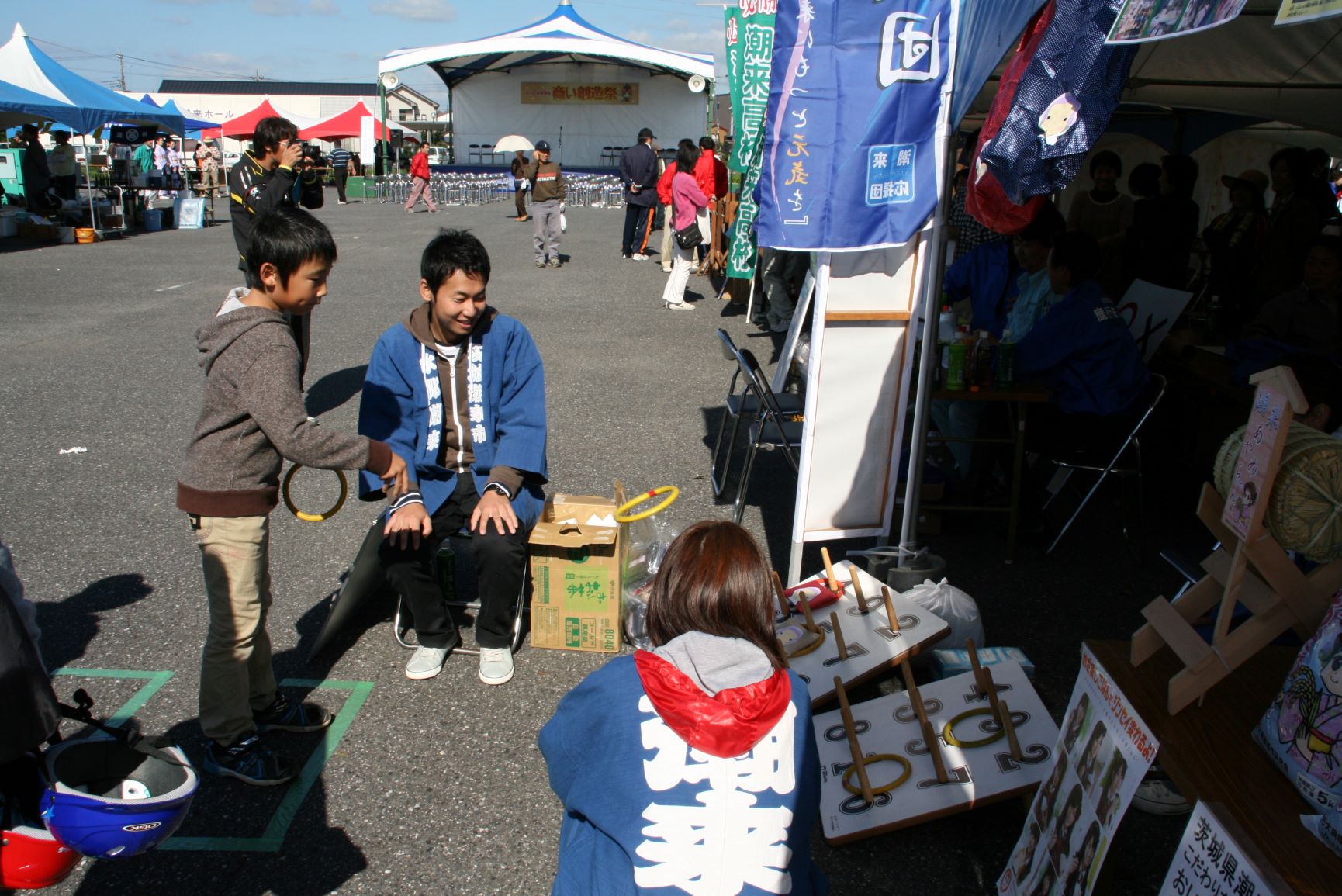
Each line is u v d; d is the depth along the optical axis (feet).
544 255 47.06
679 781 5.10
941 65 12.13
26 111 50.70
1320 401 10.42
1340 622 5.69
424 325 11.32
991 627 13.15
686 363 27.86
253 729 9.91
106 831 5.78
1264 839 5.52
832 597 12.05
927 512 16.01
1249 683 7.01
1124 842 9.17
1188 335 19.86
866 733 10.00
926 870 8.87
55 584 13.94
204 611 13.26
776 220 12.40
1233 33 14.99
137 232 62.28
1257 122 28.99
